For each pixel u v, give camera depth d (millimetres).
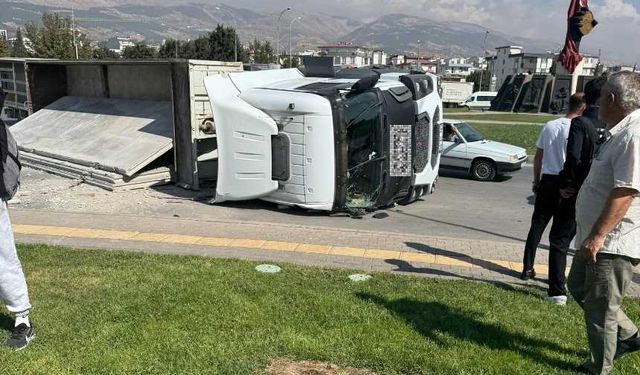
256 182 9016
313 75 10539
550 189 5074
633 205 3262
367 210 9180
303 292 4836
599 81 4559
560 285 4871
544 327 4297
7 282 3734
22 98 17500
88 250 6102
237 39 77875
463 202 10664
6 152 3658
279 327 4113
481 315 4477
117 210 8961
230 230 7277
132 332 3971
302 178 8695
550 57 114188
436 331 4121
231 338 3918
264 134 8758
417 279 5367
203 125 10734
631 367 3666
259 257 6074
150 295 4676
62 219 7754
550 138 5066
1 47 57250
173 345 3795
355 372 3549
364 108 8688
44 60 15289
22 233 6910
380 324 4215
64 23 56781
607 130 3428
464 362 3672
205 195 10422
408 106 9273
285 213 9086
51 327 4035
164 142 11102
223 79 9391
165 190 10812
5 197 3691
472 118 36156
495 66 135750
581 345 4004
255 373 3494
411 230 8219
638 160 3061
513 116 38844
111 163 10836
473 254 6406
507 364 3662
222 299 4613
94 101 15266
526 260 5480
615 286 3354
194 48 77375
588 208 3459
